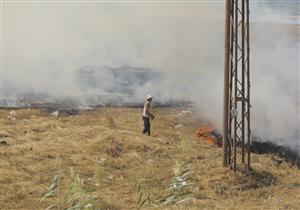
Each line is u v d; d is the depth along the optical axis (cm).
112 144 1599
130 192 1262
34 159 1452
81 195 705
